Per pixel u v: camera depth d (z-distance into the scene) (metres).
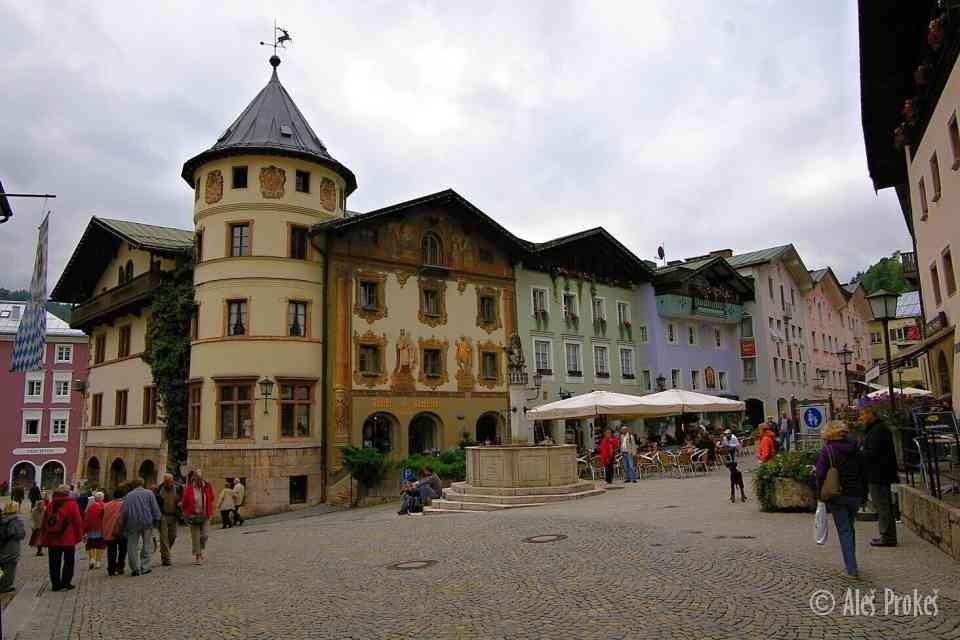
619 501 20.09
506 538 14.23
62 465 68.12
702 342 54.44
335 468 32.41
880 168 24.70
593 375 46.03
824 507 9.66
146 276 37.09
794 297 64.69
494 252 41.34
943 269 19.33
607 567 10.88
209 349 32.56
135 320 41.59
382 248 36.00
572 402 31.14
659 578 9.95
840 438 9.55
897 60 19.70
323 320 34.00
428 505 23.08
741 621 7.83
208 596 11.36
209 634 8.99
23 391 67.31
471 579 10.73
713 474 28.23
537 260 43.66
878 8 18.00
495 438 40.03
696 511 16.84
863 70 20.17
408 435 35.44
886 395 27.73
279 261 33.06
